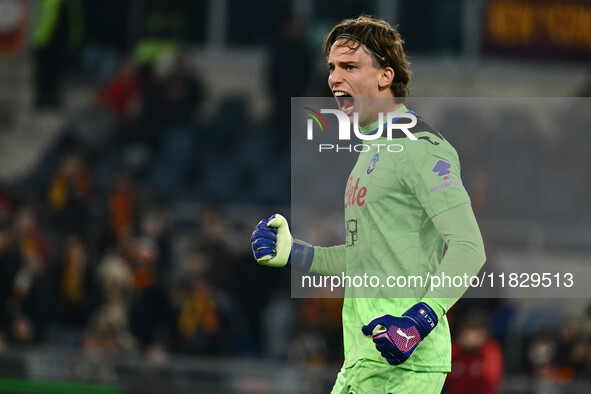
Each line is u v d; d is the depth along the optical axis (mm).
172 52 44375
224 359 29641
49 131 44062
